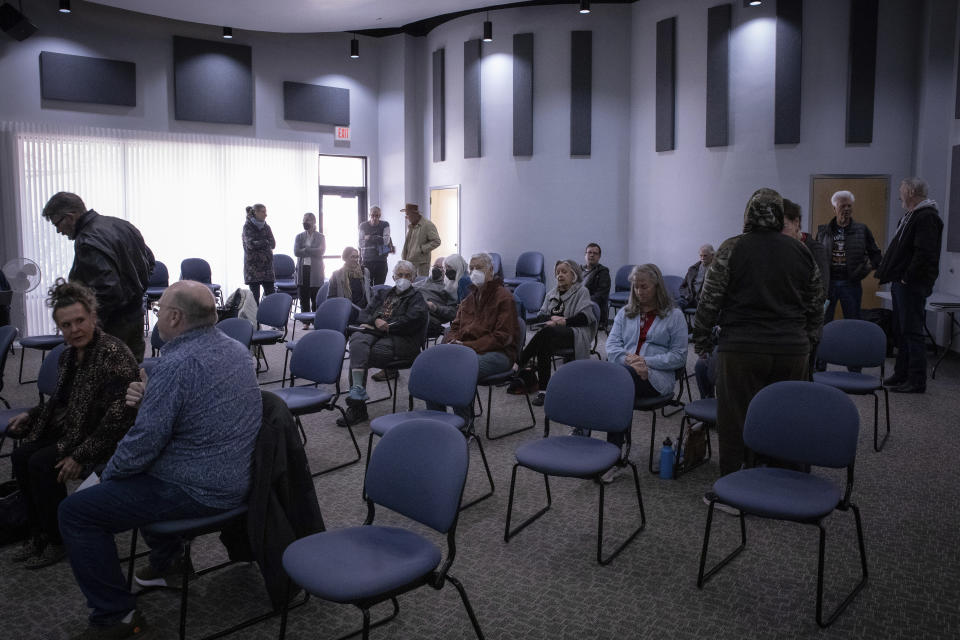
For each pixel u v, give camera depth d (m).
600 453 2.94
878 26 7.86
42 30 8.33
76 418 2.63
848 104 7.96
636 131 9.57
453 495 2.07
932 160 7.57
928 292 5.30
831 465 2.54
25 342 5.70
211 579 2.70
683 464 3.76
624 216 9.79
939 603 2.47
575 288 5.21
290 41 10.25
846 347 4.32
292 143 10.30
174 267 9.45
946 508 3.30
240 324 4.97
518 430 4.61
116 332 3.75
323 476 3.81
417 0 8.66
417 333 4.93
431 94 10.76
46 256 8.36
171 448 2.21
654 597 2.54
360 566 1.96
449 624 2.38
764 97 8.28
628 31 9.54
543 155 9.85
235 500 2.27
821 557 2.33
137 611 2.29
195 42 9.35
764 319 3.10
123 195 8.94
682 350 3.79
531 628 2.35
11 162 8.11
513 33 9.82
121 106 8.94
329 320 5.70
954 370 6.29
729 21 8.39
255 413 2.31
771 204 3.08
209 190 9.63
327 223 10.98
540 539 3.02
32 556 2.81
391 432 2.30
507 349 4.54
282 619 2.12
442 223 10.84
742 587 2.60
